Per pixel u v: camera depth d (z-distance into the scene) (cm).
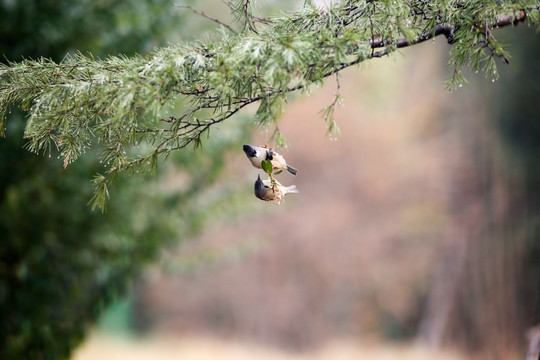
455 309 2350
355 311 2869
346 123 2842
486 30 287
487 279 1959
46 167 688
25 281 709
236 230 2464
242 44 257
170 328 3238
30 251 705
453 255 2392
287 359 2773
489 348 1903
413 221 2544
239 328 3116
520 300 1750
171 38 736
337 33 274
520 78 1498
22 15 659
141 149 518
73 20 679
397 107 2747
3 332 700
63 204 711
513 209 1786
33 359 733
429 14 293
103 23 695
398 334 2777
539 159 1720
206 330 3200
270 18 307
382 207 2778
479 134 2003
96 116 266
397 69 2603
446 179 2458
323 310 2941
